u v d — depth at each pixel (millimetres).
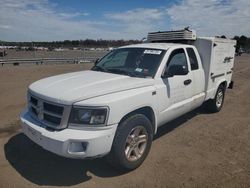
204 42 6188
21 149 4730
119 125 3793
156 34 6668
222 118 6977
